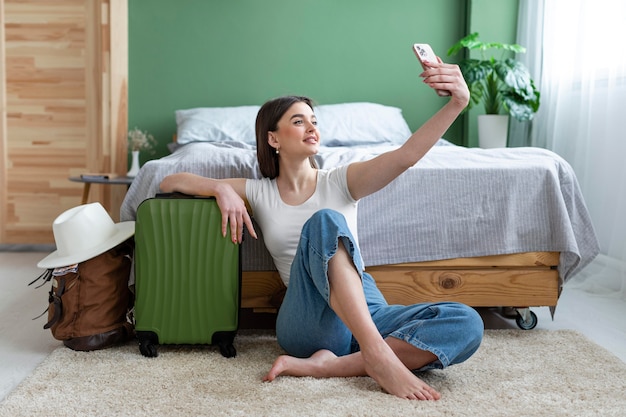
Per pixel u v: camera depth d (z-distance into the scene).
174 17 4.36
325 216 1.70
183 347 2.08
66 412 1.51
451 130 4.48
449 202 2.31
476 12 4.27
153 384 1.70
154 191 2.27
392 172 1.89
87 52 4.38
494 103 4.11
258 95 4.42
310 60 4.42
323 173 2.02
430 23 4.42
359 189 1.95
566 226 2.33
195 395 1.62
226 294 1.97
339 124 3.87
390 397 1.59
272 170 2.06
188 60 4.39
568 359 1.96
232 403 1.56
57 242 2.10
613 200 3.09
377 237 2.29
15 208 4.47
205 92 4.41
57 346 2.16
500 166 2.35
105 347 2.07
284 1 4.38
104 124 4.39
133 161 4.15
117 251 2.13
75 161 4.44
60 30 4.37
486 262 2.34
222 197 1.98
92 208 2.12
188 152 2.47
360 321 1.63
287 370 1.73
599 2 3.21
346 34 4.41
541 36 3.97
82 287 2.04
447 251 2.31
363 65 4.43
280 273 2.04
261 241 2.28
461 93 1.77
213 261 1.97
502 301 2.35
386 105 4.46
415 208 2.30
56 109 4.41
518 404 1.57
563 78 3.59
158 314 1.97
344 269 1.67
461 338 1.67
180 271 1.98
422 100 4.46
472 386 1.70
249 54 4.40
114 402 1.57
